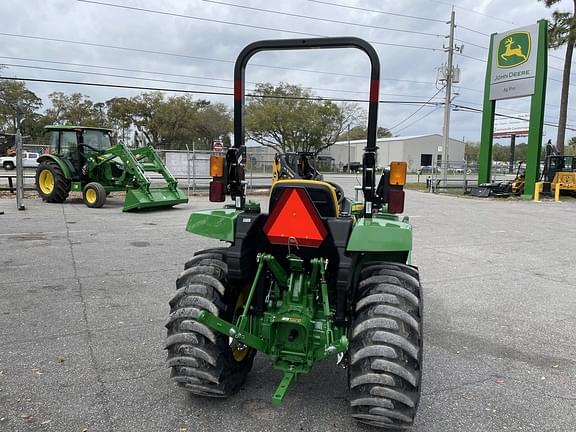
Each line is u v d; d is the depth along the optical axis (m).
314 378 3.67
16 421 3.01
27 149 35.12
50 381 3.53
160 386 3.49
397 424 2.74
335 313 3.07
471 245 9.65
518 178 23.67
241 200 3.43
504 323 5.06
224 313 3.13
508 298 5.97
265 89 51.84
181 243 8.95
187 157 20.23
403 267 3.14
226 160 3.38
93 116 59.53
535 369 3.97
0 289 5.77
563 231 11.86
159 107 54.66
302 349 3.11
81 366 3.78
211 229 3.22
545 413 3.27
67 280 6.21
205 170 21.77
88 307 5.17
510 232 11.54
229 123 56.72
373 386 2.69
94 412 3.13
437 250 9.03
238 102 3.36
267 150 32.03
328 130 52.22
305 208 2.97
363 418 2.78
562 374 3.88
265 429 2.98
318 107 51.50
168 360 3.10
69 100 59.81
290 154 4.19
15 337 4.33
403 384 2.69
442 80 31.95
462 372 3.88
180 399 3.32
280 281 3.28
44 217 11.97
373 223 3.00
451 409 3.29
